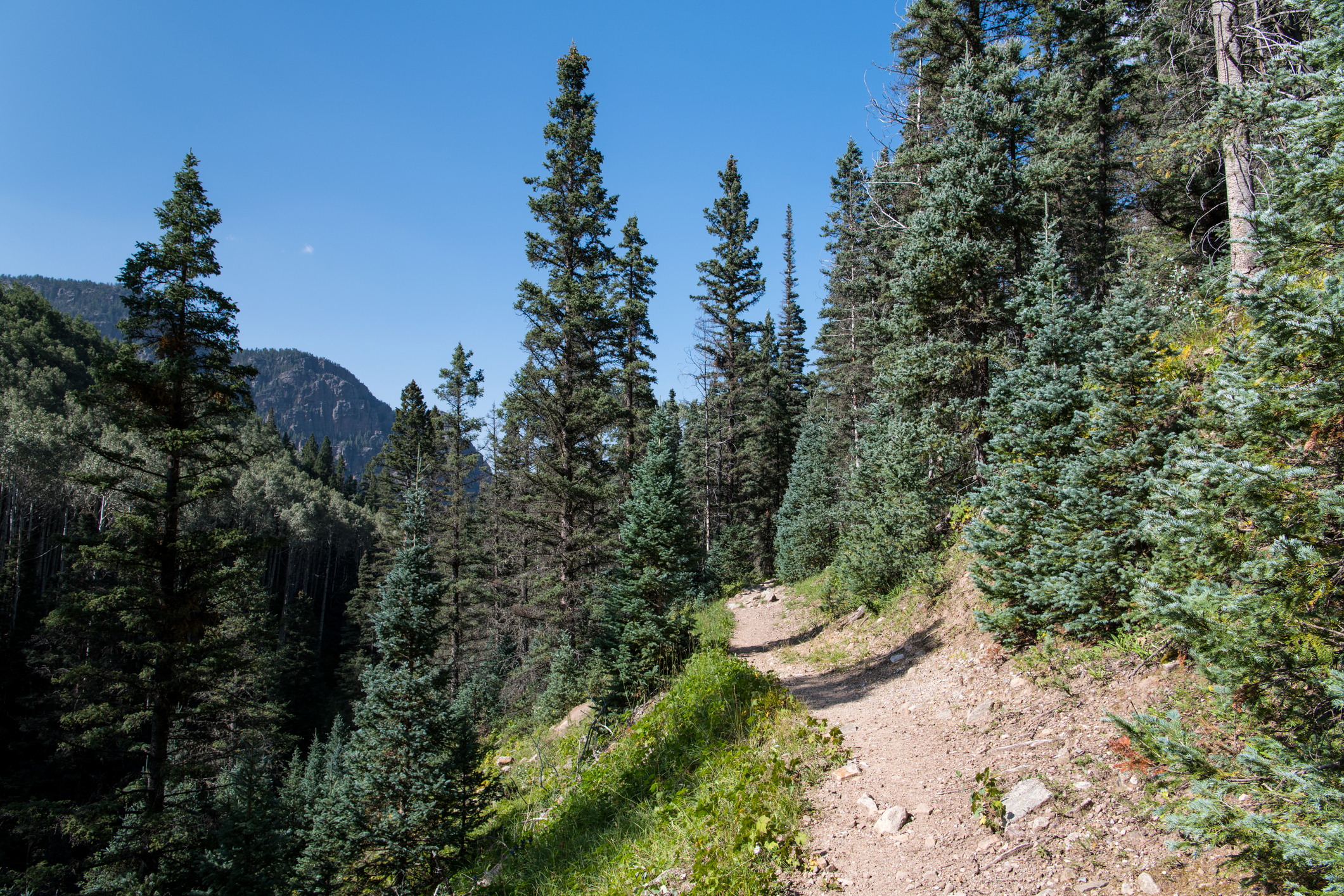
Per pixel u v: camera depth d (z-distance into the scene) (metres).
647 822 7.27
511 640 32.84
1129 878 4.22
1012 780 5.83
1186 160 10.56
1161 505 5.15
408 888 11.28
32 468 46.25
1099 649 7.05
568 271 22.52
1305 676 3.30
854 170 31.02
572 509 20.75
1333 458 3.55
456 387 38.69
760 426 41.06
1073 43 18.64
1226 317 7.20
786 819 6.13
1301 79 4.26
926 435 13.64
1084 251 18.86
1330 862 2.75
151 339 16.36
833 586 19.47
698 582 28.83
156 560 15.12
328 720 50.09
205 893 11.30
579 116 23.48
